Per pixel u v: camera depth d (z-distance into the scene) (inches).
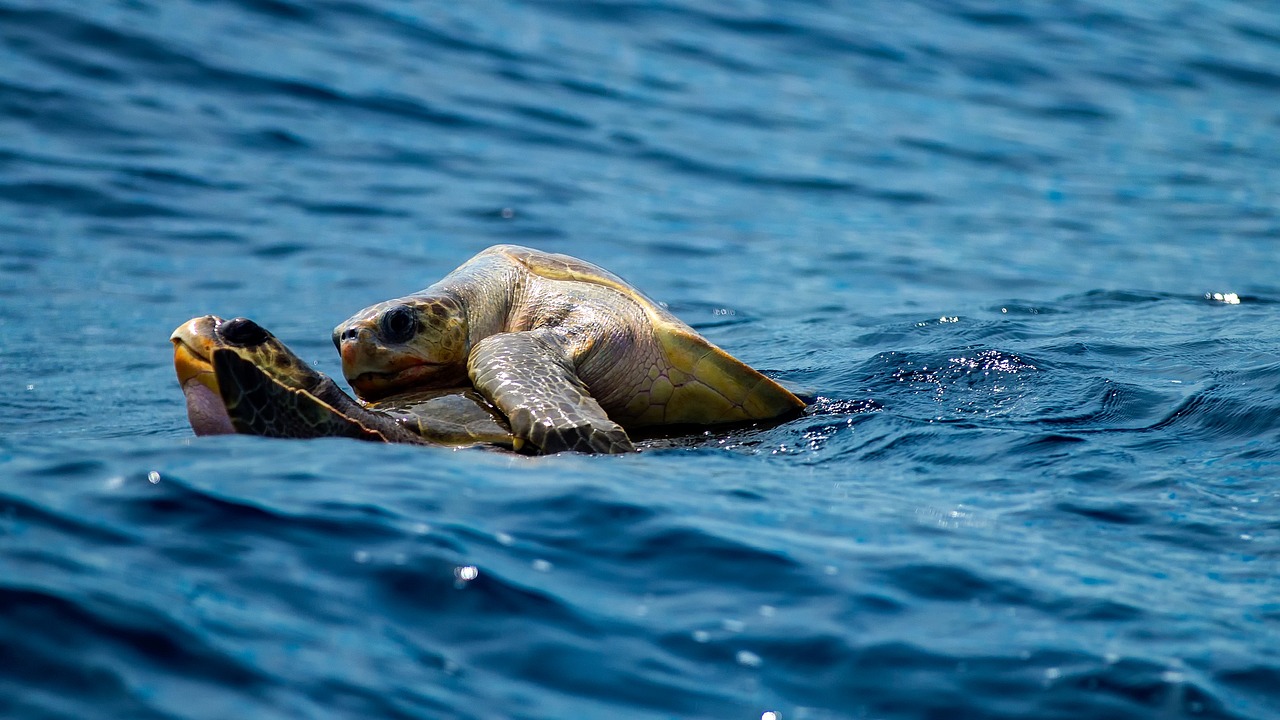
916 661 460.8
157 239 1622.8
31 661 401.7
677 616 486.6
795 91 2628.0
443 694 423.2
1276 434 741.3
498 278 911.7
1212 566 558.3
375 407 829.2
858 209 2084.2
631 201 1999.3
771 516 599.5
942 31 3107.8
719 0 3063.5
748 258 1792.6
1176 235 2003.0
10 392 1057.5
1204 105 2849.4
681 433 860.6
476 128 2174.0
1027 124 2620.6
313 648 438.9
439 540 527.2
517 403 761.0
